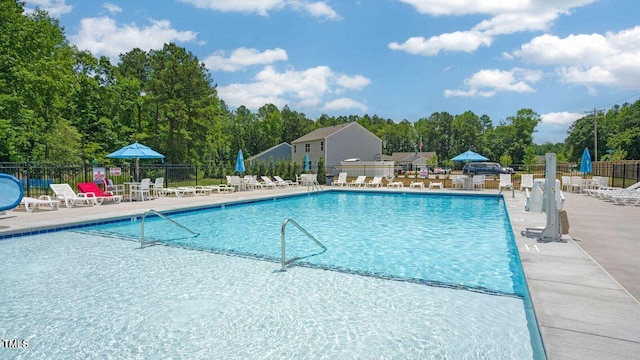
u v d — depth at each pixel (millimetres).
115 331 3994
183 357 3459
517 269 6051
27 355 3516
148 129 38375
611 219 9609
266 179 24000
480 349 3535
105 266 6363
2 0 22750
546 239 7066
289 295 4977
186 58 37031
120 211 11711
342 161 36125
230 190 21078
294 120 71438
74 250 7488
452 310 4453
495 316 4285
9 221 9641
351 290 5145
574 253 5949
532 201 8156
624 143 45875
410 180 28781
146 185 15656
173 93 35906
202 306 4645
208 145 42656
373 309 4504
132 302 4793
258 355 3479
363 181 24578
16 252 7320
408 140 96562
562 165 32500
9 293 5133
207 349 3604
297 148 45469
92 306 4672
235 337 3840
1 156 22547
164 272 6023
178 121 36375
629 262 5398
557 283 4430
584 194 17375
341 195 21219
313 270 6086
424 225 11062
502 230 10234
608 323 3299
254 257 6926
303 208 15312
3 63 22141
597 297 3955
